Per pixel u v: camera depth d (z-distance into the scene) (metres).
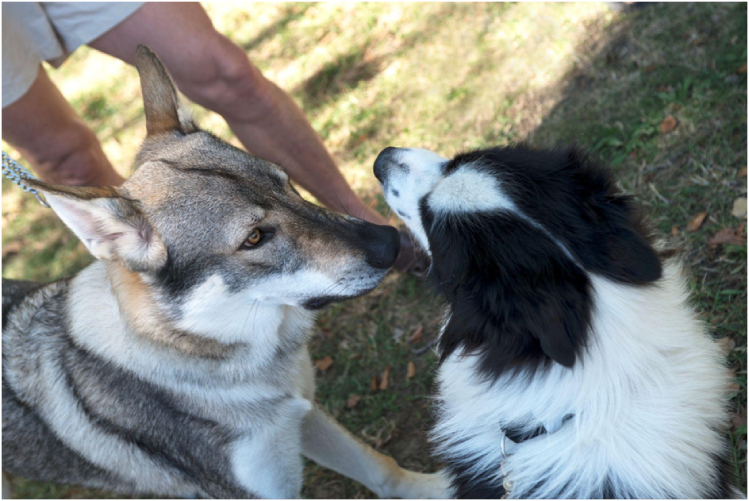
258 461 0.75
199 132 0.76
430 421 0.88
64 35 0.92
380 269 0.74
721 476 0.63
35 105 0.94
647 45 1.10
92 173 1.04
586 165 0.65
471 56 1.26
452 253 0.63
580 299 0.59
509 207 0.62
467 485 0.68
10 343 0.78
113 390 0.73
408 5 1.45
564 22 1.21
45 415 0.76
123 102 1.65
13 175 0.79
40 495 0.99
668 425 0.60
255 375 0.75
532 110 1.13
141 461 0.76
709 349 0.65
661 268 0.61
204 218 0.70
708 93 0.99
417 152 0.73
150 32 0.87
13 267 1.35
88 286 0.75
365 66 1.37
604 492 0.61
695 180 0.93
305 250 0.72
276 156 0.97
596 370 0.59
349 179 1.18
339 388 0.98
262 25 1.64
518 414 0.62
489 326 0.60
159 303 0.71
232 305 0.72
